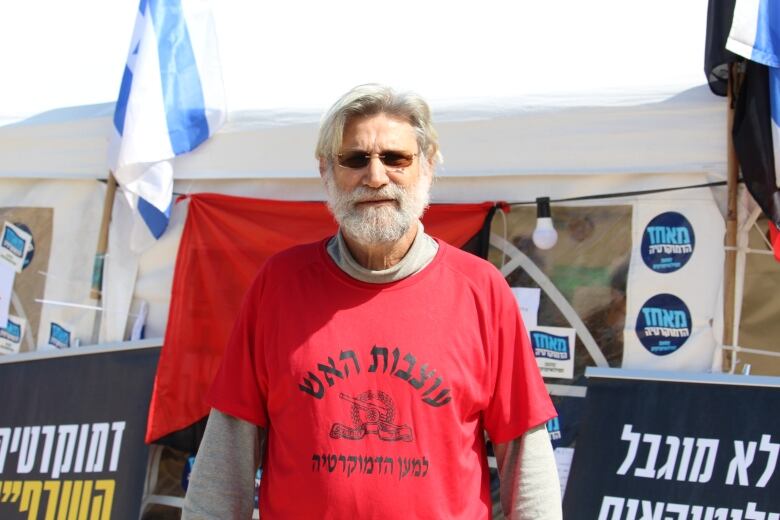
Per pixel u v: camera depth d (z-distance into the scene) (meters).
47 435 3.26
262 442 2.00
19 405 3.31
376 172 1.83
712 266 2.89
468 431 1.84
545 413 1.91
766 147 2.63
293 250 1.98
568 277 3.03
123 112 3.17
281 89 3.36
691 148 2.85
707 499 2.66
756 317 2.83
